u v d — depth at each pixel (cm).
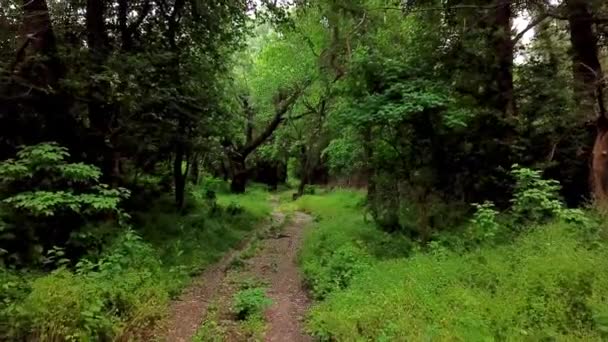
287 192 4047
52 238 880
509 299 591
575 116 1092
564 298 570
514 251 785
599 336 486
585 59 1078
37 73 968
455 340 516
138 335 650
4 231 780
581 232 802
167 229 1322
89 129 1124
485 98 1200
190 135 1477
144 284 797
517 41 1202
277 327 720
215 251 1288
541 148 1159
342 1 1709
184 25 1478
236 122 1842
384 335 560
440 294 660
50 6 1241
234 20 1617
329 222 1694
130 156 1441
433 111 1084
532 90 1173
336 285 850
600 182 991
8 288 623
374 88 1165
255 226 1855
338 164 2188
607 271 617
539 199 920
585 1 989
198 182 2875
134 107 1147
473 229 966
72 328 570
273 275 1080
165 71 1284
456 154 1181
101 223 991
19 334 553
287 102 2842
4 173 809
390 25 1594
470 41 1185
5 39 975
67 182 899
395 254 1034
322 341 626
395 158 1250
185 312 789
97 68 1083
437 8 1200
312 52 2481
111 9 1332
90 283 682
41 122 999
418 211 1198
